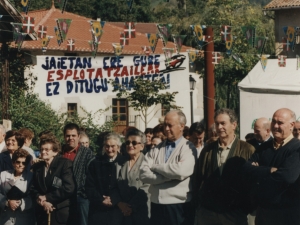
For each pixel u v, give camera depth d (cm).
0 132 973
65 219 845
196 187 749
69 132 940
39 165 859
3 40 2048
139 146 830
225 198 727
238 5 4138
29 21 1206
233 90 3219
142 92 2469
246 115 1892
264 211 698
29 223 870
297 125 986
